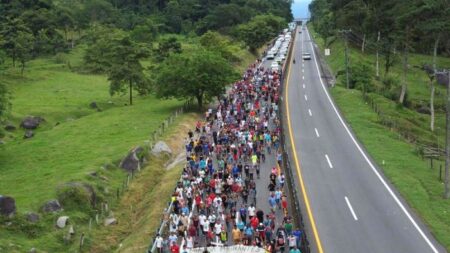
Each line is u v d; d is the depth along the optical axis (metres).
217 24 161.62
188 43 141.88
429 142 57.34
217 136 47.50
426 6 68.62
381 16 91.62
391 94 79.94
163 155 49.91
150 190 43.72
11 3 139.62
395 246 27.91
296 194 34.56
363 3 107.19
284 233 28.53
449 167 37.50
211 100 68.00
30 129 67.31
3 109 58.31
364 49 114.50
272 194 33.12
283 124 54.41
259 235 28.39
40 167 48.78
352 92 73.75
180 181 38.28
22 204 38.28
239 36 134.75
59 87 93.19
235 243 28.53
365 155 45.50
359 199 35.16
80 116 74.62
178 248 27.95
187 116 63.38
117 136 57.47
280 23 170.75
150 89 79.56
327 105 65.94
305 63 105.62
